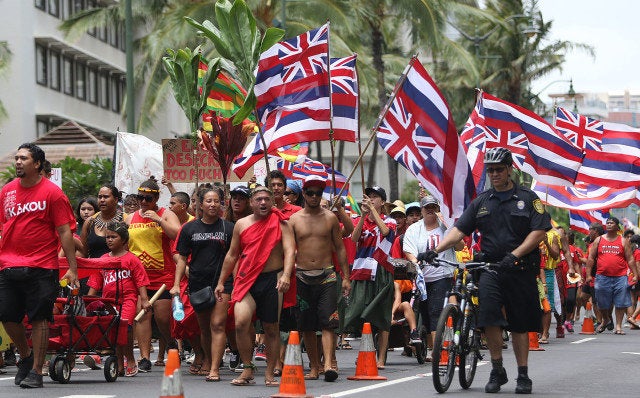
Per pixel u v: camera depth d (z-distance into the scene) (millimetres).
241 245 31891
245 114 37406
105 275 34781
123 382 32594
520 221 29219
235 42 38094
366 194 38844
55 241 31562
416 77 40031
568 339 54594
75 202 76500
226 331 34906
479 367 37781
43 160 31547
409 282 40406
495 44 160875
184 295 35531
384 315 37250
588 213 70125
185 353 44562
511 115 48344
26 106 120688
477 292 29891
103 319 32531
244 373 31625
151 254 36812
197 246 33344
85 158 102562
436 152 40062
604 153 56625
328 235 33094
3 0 120375
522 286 29203
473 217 29812
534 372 35875
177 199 38344
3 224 31328
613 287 60750
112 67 141125
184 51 39625
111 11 116125
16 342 31500
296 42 40844
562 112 57188
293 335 27641
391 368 37875
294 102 40906
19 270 30797
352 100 40969
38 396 28469
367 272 37125
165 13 108625
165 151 43625
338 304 35250
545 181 48594
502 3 159625
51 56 127188
